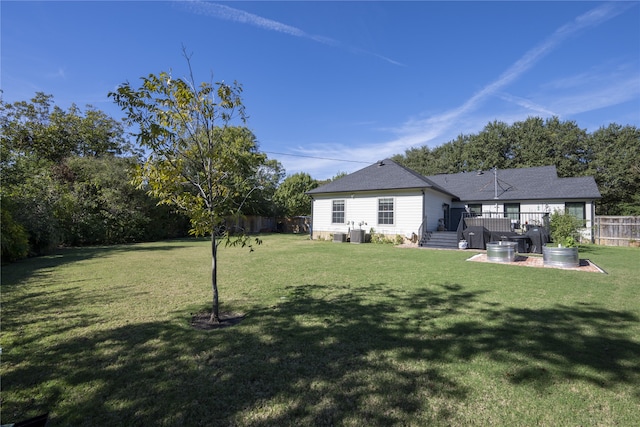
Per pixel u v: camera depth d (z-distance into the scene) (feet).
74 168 60.80
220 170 15.05
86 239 55.93
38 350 10.98
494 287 20.51
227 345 11.39
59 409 7.60
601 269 27.55
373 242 58.29
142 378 9.08
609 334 12.39
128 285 21.36
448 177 82.33
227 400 8.00
